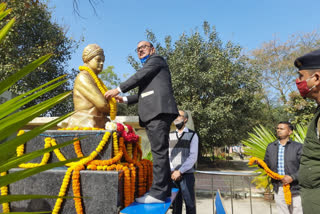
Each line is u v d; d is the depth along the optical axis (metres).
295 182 3.50
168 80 2.72
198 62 15.23
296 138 5.18
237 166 20.73
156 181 2.54
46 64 10.66
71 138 2.70
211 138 15.84
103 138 2.63
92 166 2.45
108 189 2.34
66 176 2.39
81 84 3.08
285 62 25.55
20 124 0.83
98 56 3.29
